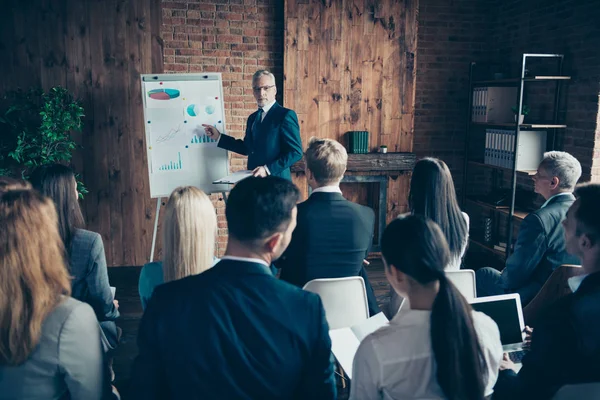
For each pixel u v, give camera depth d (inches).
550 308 50.3
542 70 183.5
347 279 81.7
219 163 171.9
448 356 41.1
